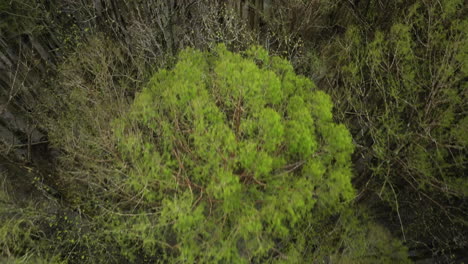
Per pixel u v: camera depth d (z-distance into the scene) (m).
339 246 7.07
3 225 6.11
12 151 7.92
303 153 5.23
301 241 6.70
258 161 4.96
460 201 7.98
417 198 8.34
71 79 7.55
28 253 6.13
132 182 5.41
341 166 5.61
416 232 8.26
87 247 6.91
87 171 6.55
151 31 8.15
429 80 7.56
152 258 6.76
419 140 7.60
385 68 8.24
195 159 5.53
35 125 7.91
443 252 7.57
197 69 5.49
